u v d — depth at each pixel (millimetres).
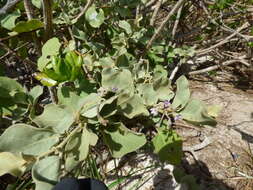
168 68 579
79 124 269
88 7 390
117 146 274
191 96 548
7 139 250
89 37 447
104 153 404
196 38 649
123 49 389
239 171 415
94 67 371
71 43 355
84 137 259
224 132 468
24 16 420
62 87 299
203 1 582
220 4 577
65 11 422
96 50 404
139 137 274
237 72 627
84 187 222
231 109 519
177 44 598
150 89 308
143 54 464
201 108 284
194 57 577
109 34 458
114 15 468
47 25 336
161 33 526
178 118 291
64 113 273
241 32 598
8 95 319
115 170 398
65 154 261
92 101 275
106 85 300
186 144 448
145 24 531
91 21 413
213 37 652
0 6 409
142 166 403
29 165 247
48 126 265
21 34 362
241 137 462
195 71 585
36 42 365
